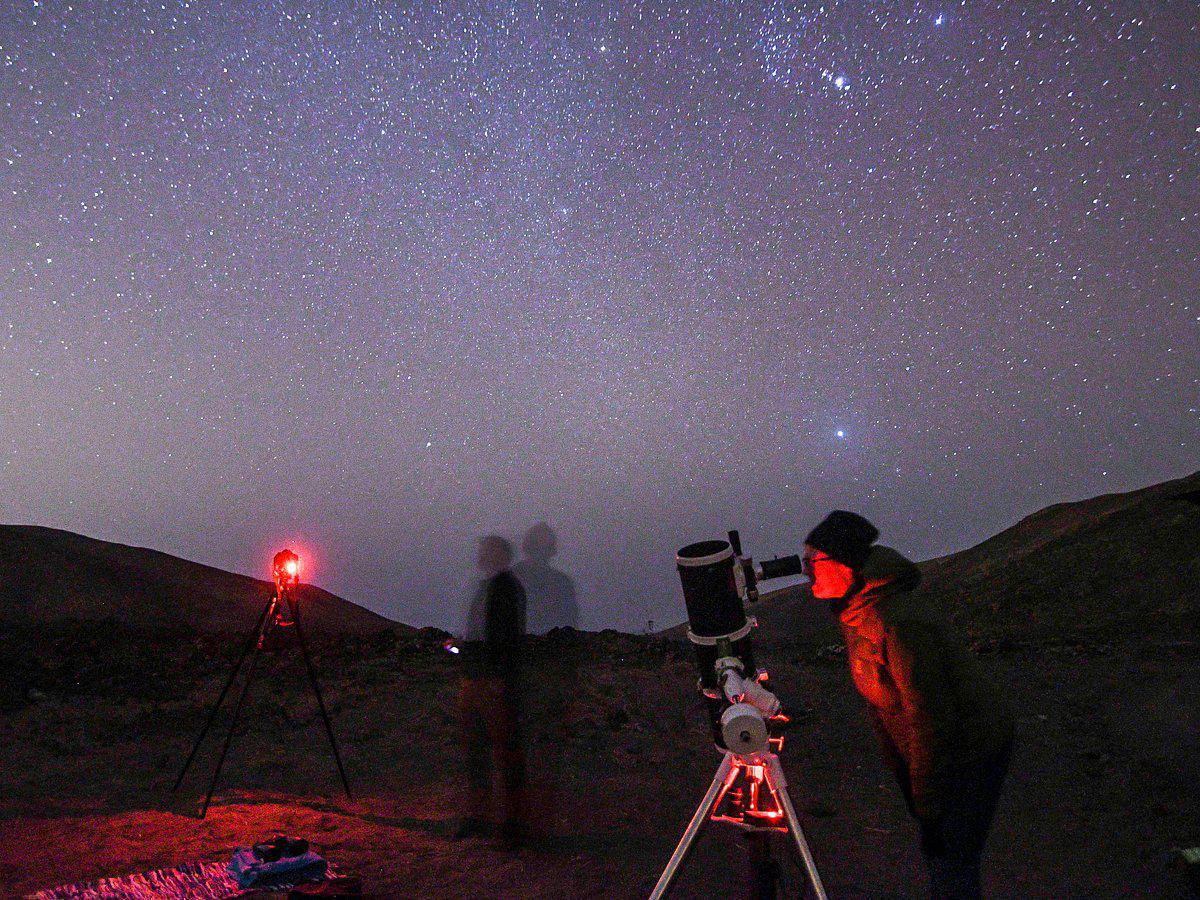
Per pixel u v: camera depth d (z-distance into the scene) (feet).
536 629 17.58
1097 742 24.99
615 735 25.84
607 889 14.05
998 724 9.78
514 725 16.67
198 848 15.06
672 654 38.68
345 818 17.57
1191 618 39.22
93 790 19.56
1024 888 15.25
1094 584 47.42
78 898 12.46
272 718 27.40
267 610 18.81
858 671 10.41
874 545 10.36
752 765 9.41
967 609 49.37
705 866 15.43
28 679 30.09
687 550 9.46
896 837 18.20
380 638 42.14
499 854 15.75
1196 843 17.31
